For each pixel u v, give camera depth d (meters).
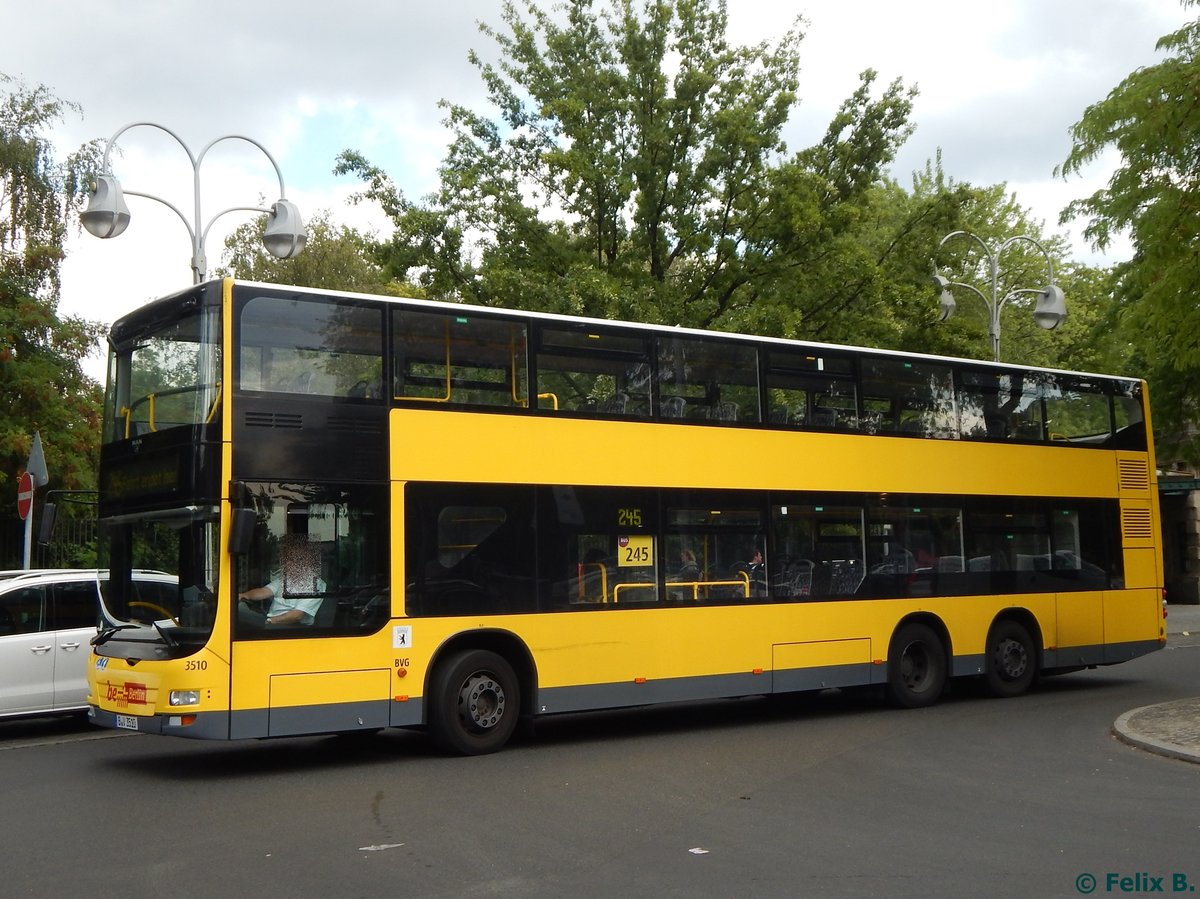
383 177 26.83
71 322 24.91
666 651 13.84
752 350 15.09
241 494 11.08
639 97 27.27
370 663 11.75
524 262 26.50
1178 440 23.84
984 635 17.06
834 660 15.37
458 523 12.48
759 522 14.82
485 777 11.12
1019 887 7.09
